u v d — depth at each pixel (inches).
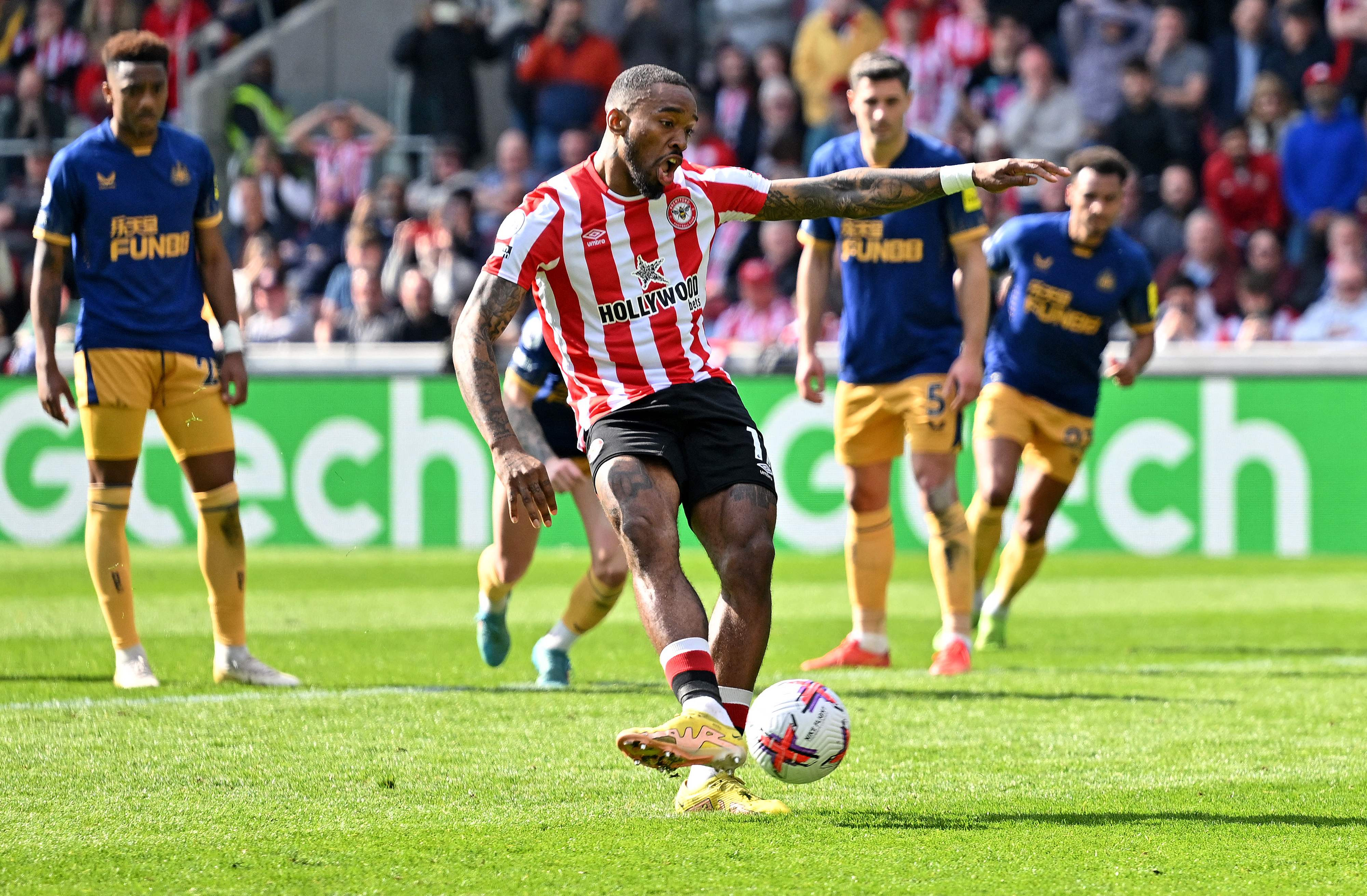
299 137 1766.7
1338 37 1594.5
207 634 807.7
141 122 601.3
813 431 1280.8
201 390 623.5
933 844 360.2
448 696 597.0
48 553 1284.4
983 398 797.9
